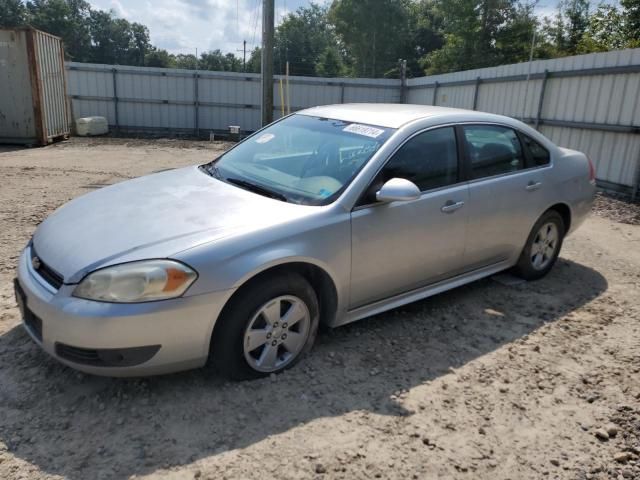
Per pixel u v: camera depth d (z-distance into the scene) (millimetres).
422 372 3434
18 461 2496
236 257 2924
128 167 12086
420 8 54062
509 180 4449
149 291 2721
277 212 3268
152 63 99562
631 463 2713
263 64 12406
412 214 3717
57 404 2912
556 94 11680
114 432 2715
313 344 3627
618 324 4285
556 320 4305
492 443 2805
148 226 3086
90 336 2684
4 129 15336
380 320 4133
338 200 3402
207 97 21781
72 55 88438
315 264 3236
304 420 2883
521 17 35406
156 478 2432
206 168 4281
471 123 4305
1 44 14633
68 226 3256
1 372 3176
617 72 9906
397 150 3717
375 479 2500
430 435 2830
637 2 23094
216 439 2701
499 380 3391
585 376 3488
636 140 9547
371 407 3035
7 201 7547
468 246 4211
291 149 4055
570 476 2607
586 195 5273
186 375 3209
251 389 3113
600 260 5949
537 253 4996
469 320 4215
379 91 21641
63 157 13500
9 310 3949
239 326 3000
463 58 36562
